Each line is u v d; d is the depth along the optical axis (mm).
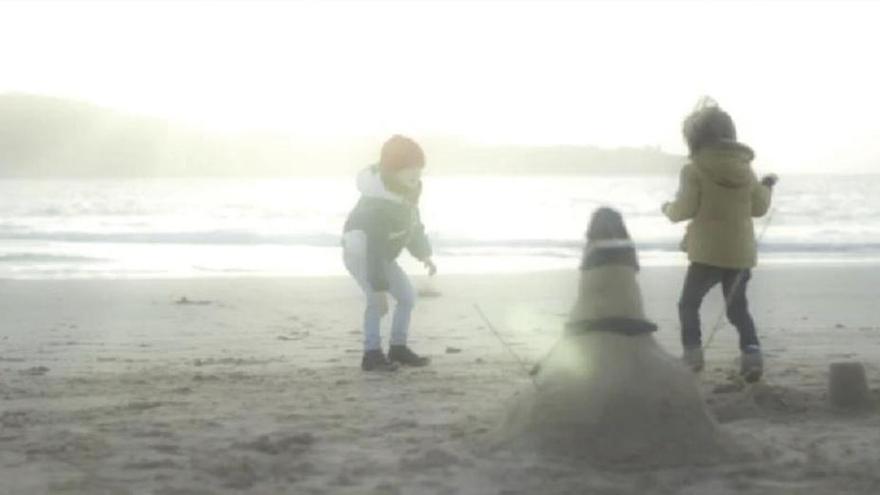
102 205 68250
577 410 6254
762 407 7848
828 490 5867
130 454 6703
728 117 8648
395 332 10555
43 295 19797
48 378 10016
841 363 8008
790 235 40438
